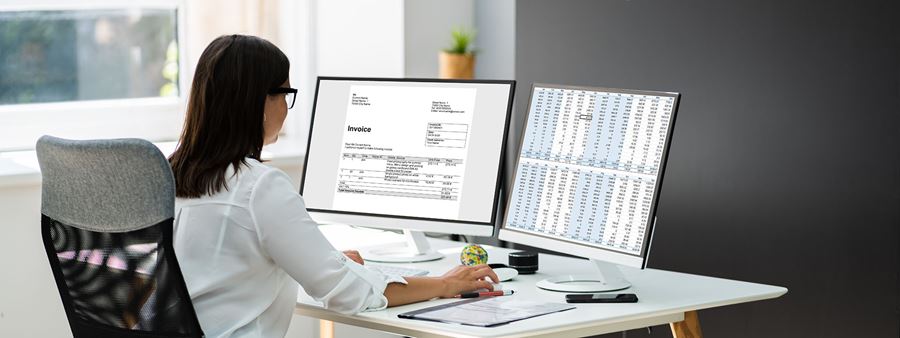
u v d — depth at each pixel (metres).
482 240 3.63
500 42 3.79
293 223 1.94
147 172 1.76
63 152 1.83
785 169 2.88
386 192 2.57
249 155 2.00
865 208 2.72
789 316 2.90
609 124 2.26
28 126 3.45
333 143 2.64
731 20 2.95
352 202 2.61
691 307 2.10
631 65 3.20
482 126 2.50
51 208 1.93
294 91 2.06
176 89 3.79
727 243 3.03
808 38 2.79
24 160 3.14
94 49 3.60
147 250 1.82
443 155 2.53
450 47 3.78
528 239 2.38
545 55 3.43
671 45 3.10
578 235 2.27
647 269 2.52
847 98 2.73
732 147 2.99
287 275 2.04
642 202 2.16
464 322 1.92
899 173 2.64
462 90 2.53
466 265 2.41
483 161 2.49
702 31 3.02
